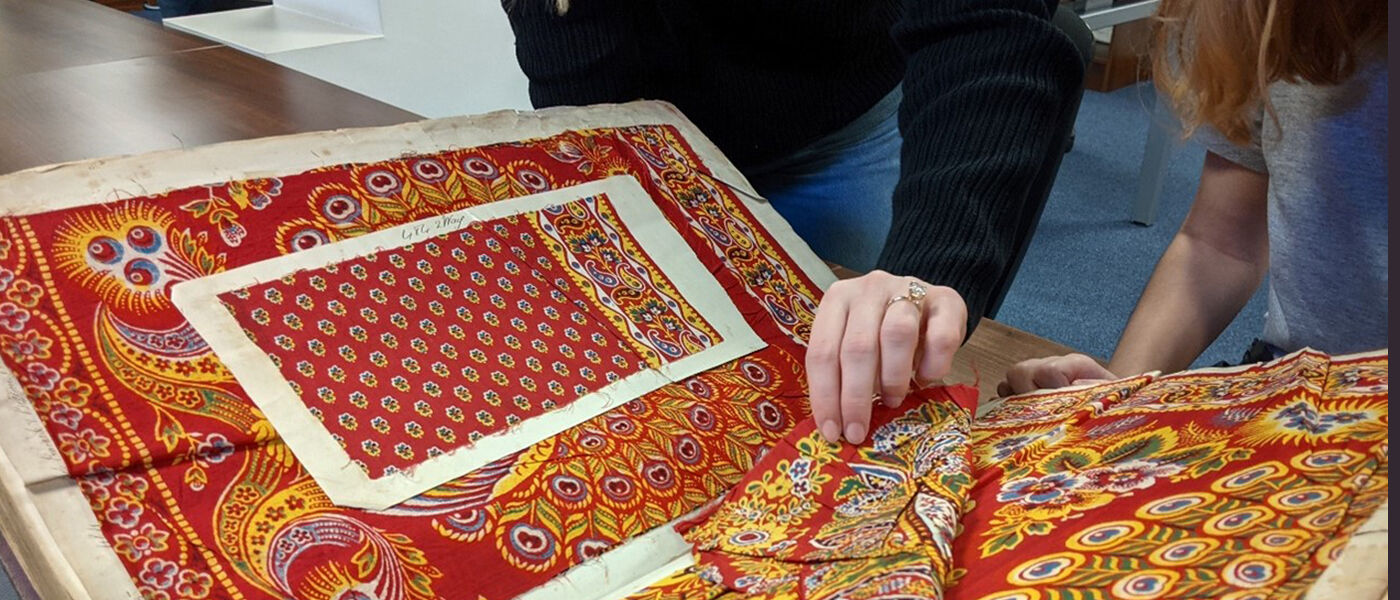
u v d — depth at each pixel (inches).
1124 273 99.4
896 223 30.6
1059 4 37.9
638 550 22.0
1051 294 94.7
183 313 22.5
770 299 30.6
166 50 64.3
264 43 72.6
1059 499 18.4
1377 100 25.7
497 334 25.4
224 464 20.5
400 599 19.6
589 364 25.9
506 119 31.4
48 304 21.5
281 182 26.0
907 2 35.9
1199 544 14.5
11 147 45.4
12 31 69.9
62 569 17.9
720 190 33.6
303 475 20.9
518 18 39.8
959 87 32.0
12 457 19.1
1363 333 28.2
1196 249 33.7
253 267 24.0
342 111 51.7
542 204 29.4
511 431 23.3
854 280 25.0
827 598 16.7
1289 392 19.1
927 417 23.2
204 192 24.8
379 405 22.6
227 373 21.9
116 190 23.9
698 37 41.1
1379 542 12.6
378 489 21.1
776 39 41.1
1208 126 32.3
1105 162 129.2
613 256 29.2
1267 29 23.9
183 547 19.0
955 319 23.9
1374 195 26.6
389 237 26.3
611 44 38.7
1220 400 20.6
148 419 20.5
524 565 21.0
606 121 33.7
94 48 64.5
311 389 22.3
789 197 46.6
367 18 76.5
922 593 15.6
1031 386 27.8
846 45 41.5
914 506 19.1
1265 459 16.7
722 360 27.8
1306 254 28.7
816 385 23.0
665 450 24.4
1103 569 14.8
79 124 48.6
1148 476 17.9
